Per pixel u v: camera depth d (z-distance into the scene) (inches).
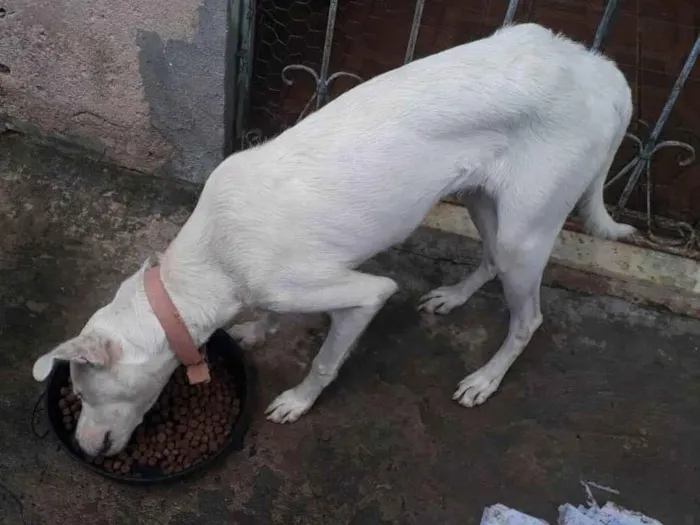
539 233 28.0
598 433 33.3
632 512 31.1
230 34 33.6
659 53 47.1
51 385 29.3
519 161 26.5
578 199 29.3
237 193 24.8
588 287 37.7
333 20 34.7
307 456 31.0
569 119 25.9
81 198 38.0
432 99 25.0
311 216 24.8
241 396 30.9
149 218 37.9
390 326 35.4
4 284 34.3
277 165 24.8
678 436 33.6
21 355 32.2
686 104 44.6
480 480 31.4
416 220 26.9
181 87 35.7
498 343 35.6
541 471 31.9
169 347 25.2
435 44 45.0
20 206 37.2
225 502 29.5
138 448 29.5
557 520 30.7
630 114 27.8
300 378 33.3
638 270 38.1
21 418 30.4
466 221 38.9
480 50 25.8
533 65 25.5
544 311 36.8
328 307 26.6
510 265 29.0
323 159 24.8
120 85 36.2
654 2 50.1
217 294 25.6
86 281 35.0
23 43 35.6
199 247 25.4
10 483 28.8
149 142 38.5
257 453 30.7
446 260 38.0
